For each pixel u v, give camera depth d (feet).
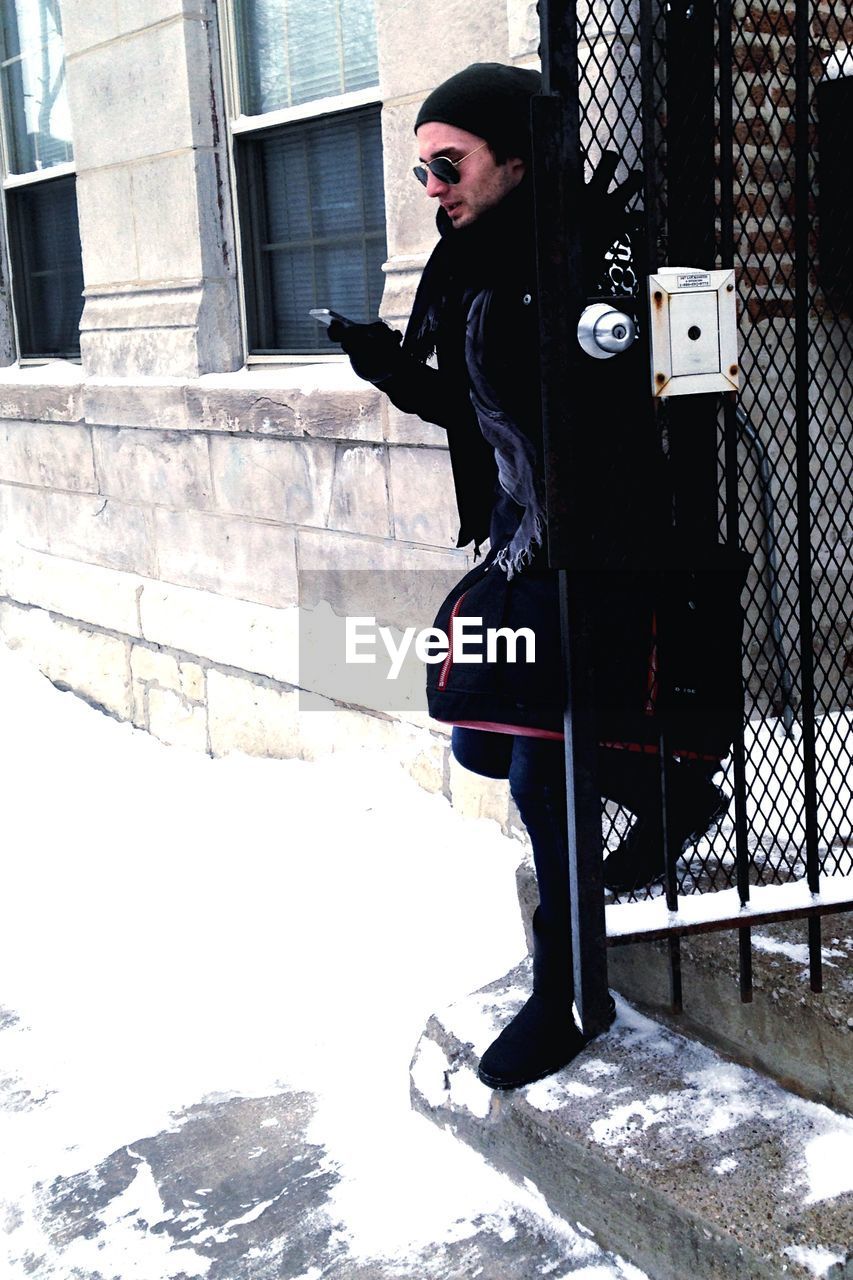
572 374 6.98
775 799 8.02
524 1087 8.02
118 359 17.94
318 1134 8.79
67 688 20.42
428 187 7.45
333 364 15.10
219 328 16.49
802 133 7.09
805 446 7.34
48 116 20.11
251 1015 10.39
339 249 15.19
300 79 15.23
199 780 16.03
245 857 13.43
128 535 18.35
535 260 7.27
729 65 6.83
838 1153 7.06
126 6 16.62
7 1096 9.59
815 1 8.46
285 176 15.81
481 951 10.77
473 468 8.38
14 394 20.29
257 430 15.16
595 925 7.61
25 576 20.94
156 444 17.30
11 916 12.71
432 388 8.25
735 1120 7.43
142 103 16.70
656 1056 8.20
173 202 16.49
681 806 8.21
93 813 15.31
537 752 7.91
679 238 7.29
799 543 7.41
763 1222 6.57
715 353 7.04
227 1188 8.29
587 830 7.51
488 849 12.55
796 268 7.23
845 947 7.99
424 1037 8.98
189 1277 7.52
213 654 16.63
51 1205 8.28
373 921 11.62
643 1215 7.05
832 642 11.09
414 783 13.99
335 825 13.74
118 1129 9.05
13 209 21.54
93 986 11.16
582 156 6.92
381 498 13.66
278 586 15.53
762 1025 7.74
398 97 12.94
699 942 8.18
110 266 18.06
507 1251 7.51
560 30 6.70
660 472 7.28
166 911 12.45
